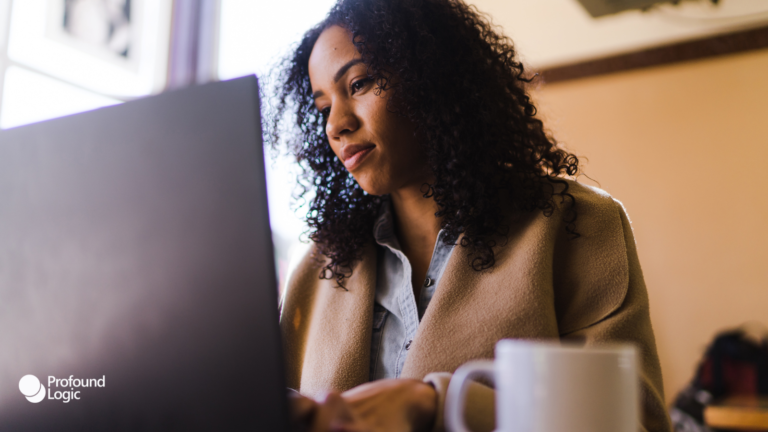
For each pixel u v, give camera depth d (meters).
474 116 0.85
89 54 1.76
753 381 2.33
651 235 2.98
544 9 3.21
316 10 1.95
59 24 1.65
